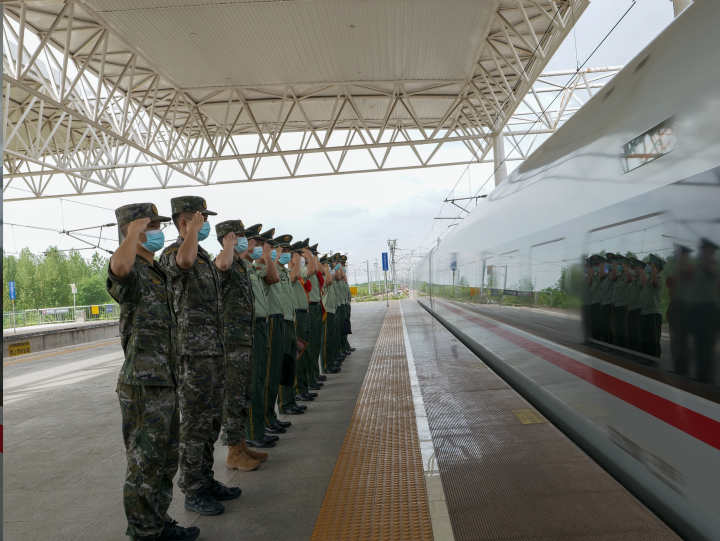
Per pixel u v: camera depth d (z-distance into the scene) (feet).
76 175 58.34
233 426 12.30
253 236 14.38
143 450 8.38
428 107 60.23
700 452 6.69
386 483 10.69
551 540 7.59
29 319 90.63
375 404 17.87
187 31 36.96
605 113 9.49
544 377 13.43
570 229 10.93
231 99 52.75
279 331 15.48
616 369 9.00
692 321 6.69
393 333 42.86
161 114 58.65
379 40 39.68
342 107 52.42
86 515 10.48
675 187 6.98
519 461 10.92
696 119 6.65
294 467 12.19
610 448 9.59
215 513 9.87
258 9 34.09
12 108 50.72
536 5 33.22
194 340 10.34
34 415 20.88
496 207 19.99
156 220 8.83
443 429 14.02
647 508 8.29
